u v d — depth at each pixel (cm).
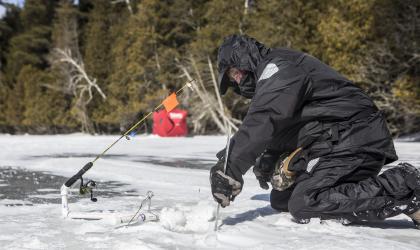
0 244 212
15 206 337
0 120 4878
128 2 4100
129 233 226
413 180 247
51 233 231
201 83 2909
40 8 4912
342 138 259
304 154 256
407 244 215
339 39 2016
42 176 559
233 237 218
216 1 3044
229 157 237
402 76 1883
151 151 1040
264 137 238
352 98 263
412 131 1962
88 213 274
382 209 248
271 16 2603
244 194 396
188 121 3027
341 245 203
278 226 249
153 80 3581
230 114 2995
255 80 267
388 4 1911
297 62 258
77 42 4322
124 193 414
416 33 1862
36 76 4466
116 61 3856
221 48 272
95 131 4106
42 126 4353
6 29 5312
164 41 3553
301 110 261
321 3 2419
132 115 3431
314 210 251
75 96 4103
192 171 596
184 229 241
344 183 258
